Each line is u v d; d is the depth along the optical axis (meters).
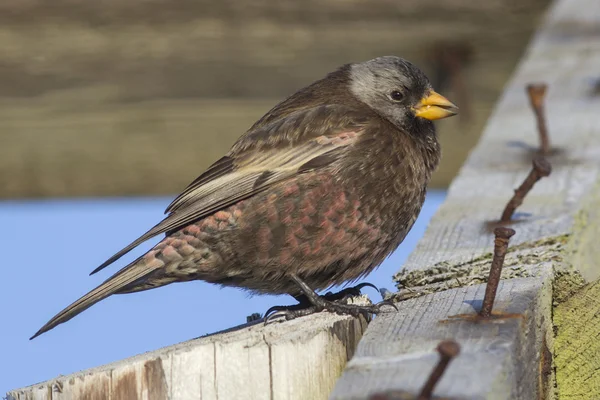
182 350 7.17
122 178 12.52
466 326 6.97
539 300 7.55
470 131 12.88
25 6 11.45
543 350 7.61
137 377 7.14
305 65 12.20
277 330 7.43
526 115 11.45
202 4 11.64
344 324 7.50
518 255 8.39
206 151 12.46
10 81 11.92
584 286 7.95
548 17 13.29
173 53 11.90
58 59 11.83
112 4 11.54
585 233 9.30
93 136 12.34
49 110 12.17
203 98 12.30
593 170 10.09
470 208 9.60
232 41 11.89
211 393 7.11
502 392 6.18
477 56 12.53
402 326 7.11
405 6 11.98
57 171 12.42
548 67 12.38
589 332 7.82
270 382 7.14
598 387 7.73
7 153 12.34
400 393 5.89
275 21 11.83
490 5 12.12
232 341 7.19
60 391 7.24
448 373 6.11
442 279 8.27
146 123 12.36
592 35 12.88
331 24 11.91
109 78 12.03
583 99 11.60
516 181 10.09
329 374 7.28
